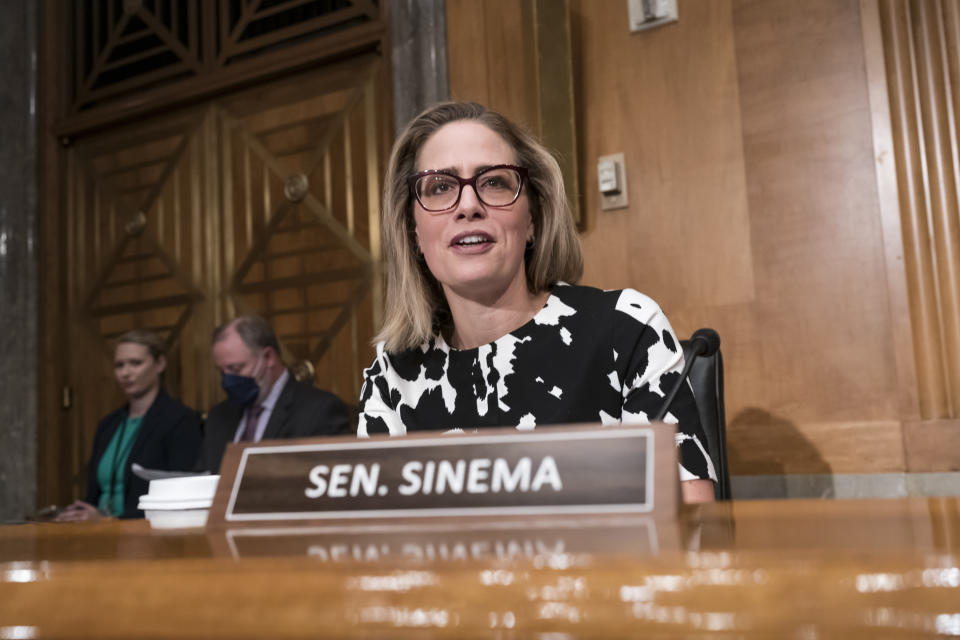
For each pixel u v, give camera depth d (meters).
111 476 3.38
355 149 3.46
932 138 2.35
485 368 1.35
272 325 3.59
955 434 2.24
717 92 2.62
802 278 2.48
